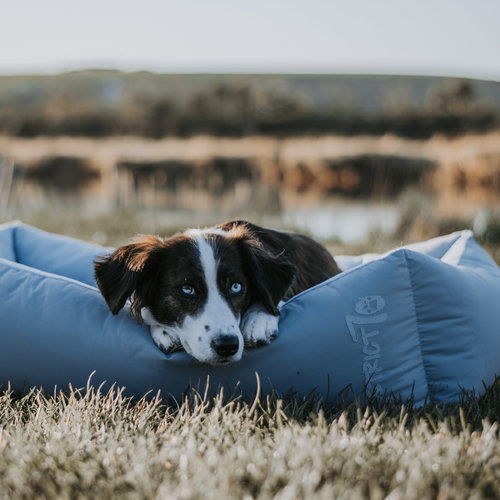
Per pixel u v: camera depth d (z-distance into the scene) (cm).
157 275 134
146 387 130
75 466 111
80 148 776
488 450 112
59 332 132
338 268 167
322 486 107
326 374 133
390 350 134
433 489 107
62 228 366
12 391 134
